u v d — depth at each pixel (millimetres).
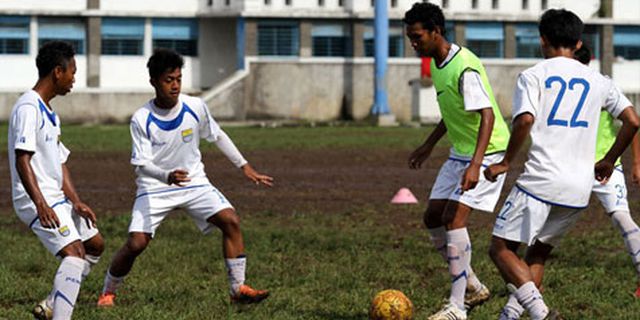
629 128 18656
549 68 18172
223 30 123938
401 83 122188
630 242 23531
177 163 22188
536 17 126625
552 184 17969
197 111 22141
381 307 19750
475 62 20812
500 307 22594
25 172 18703
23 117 18875
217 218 22188
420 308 22703
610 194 23562
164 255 28734
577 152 18109
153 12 120875
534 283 18422
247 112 119625
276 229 33969
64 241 19297
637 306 22875
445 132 23016
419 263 27734
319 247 30547
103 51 120812
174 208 22266
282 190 46281
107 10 119562
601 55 128125
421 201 42625
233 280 22422
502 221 18391
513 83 126688
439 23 20891
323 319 21500
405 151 66812
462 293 21000
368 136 82250
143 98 119312
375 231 34031
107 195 44500
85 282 25094
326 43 122375
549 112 18047
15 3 117875
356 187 47531
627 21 128250
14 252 29547
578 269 26984
